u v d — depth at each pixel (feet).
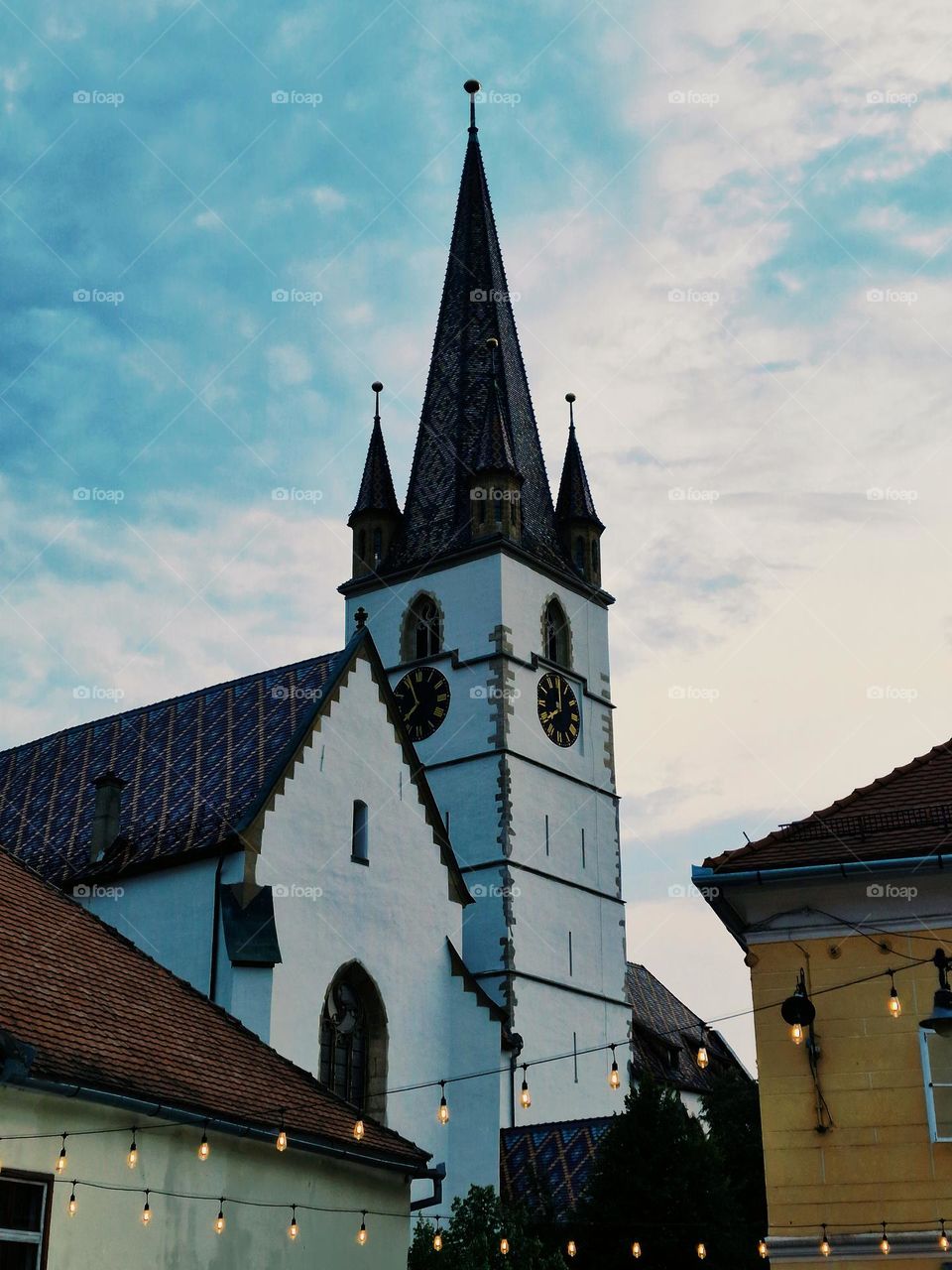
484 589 248.93
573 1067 231.09
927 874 91.40
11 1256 83.51
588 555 268.82
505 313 284.82
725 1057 321.11
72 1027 92.73
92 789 195.93
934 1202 86.53
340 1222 108.78
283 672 190.49
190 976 161.38
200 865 165.68
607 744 260.01
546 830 241.55
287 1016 159.63
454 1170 175.22
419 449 274.36
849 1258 86.58
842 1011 90.99
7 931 98.27
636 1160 170.19
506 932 228.22
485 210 293.84
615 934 248.11
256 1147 101.86
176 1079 97.09
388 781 180.96
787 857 93.30
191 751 188.65
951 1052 88.94
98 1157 89.51
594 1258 167.43
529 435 276.62
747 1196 219.61
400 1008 173.68
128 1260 90.48
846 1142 88.69
